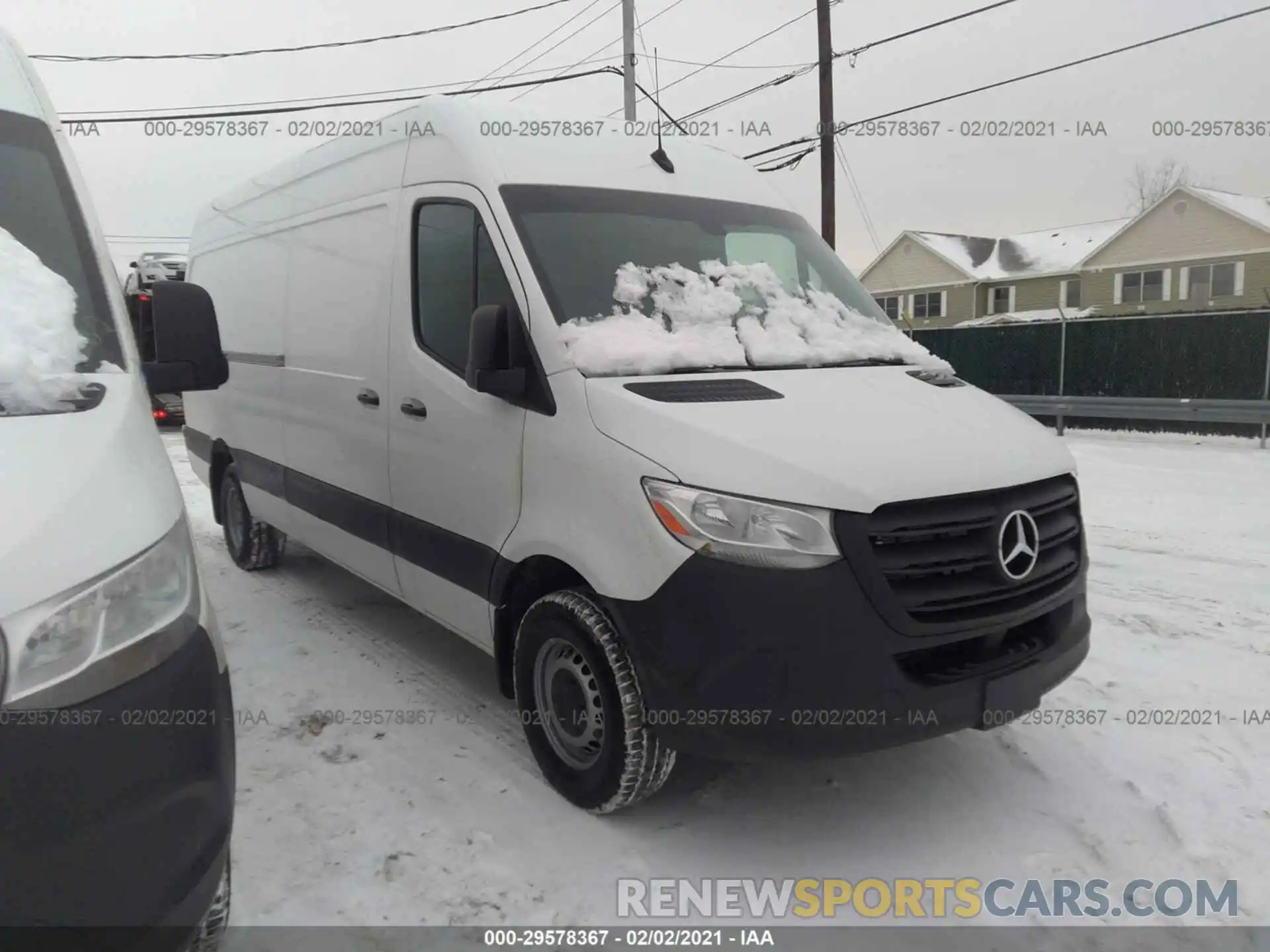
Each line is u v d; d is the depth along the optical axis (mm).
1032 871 3078
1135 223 31203
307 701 4285
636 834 3242
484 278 3621
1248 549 6988
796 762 2791
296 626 5328
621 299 3525
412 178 4125
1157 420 13258
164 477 2291
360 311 4488
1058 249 37125
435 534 3959
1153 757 3779
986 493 2984
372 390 4355
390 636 5156
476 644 3893
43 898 1749
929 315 38969
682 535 2816
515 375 3332
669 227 3930
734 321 3672
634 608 2926
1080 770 3693
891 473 2838
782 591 2715
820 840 3234
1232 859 3125
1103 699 4316
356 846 3156
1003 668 3027
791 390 3277
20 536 1866
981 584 2947
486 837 3207
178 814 1961
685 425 2926
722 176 4441
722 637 2758
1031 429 3502
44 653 1812
